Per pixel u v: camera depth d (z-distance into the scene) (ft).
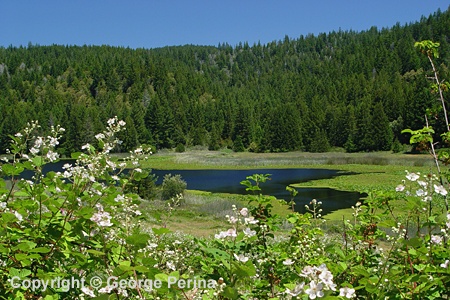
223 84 604.90
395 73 416.87
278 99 442.09
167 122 321.93
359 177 141.18
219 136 339.77
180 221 60.23
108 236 9.30
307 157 238.89
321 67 559.79
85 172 9.57
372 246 12.14
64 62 497.46
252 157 249.75
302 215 12.82
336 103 362.33
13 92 412.77
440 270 8.07
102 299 7.02
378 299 8.34
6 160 9.97
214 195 111.14
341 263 10.07
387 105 280.72
